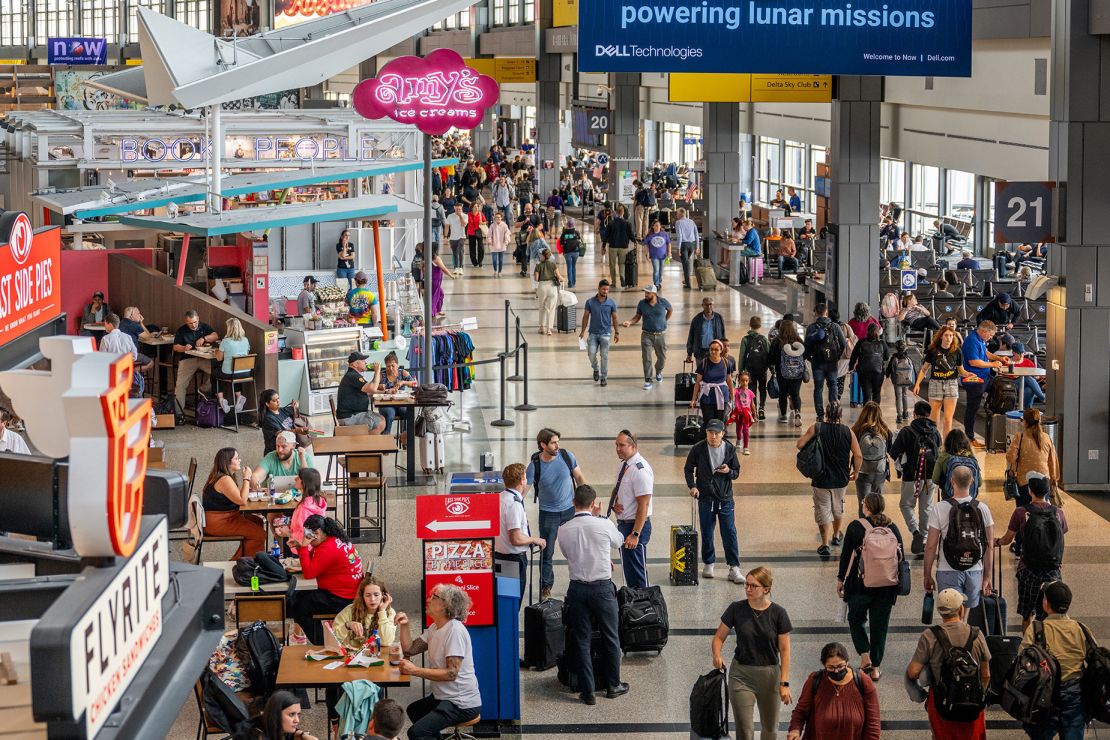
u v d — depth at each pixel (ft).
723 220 129.70
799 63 61.93
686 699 38.24
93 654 11.00
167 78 74.74
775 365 71.10
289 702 29.07
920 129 110.63
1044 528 40.22
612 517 54.19
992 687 35.37
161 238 88.02
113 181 87.20
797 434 69.21
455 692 33.42
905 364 69.46
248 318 70.95
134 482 11.82
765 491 58.80
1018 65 89.20
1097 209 59.31
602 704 37.93
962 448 44.45
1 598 12.48
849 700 30.22
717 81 91.09
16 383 12.22
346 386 60.29
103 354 11.44
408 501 56.85
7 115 104.01
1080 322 59.88
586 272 131.34
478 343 93.50
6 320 24.25
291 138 92.12
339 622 34.55
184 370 70.59
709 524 47.55
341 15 83.56
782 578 47.80
